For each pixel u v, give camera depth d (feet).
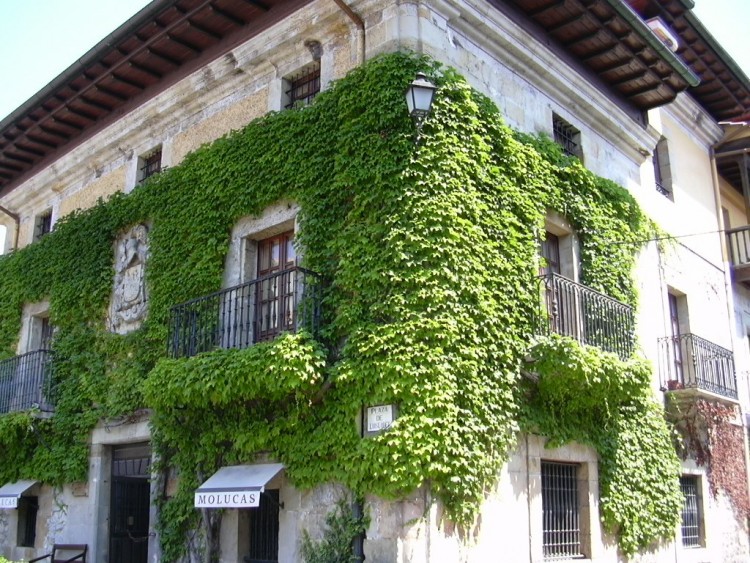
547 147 39.27
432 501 28.96
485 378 31.53
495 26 38.14
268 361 30.58
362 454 29.76
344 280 32.17
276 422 32.94
